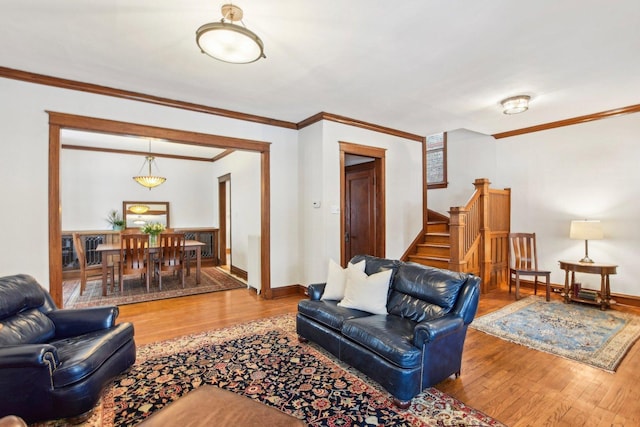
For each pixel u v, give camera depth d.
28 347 1.78
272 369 2.55
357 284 2.93
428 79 3.31
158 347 2.94
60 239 3.33
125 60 2.91
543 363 2.64
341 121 4.59
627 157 4.25
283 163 4.82
